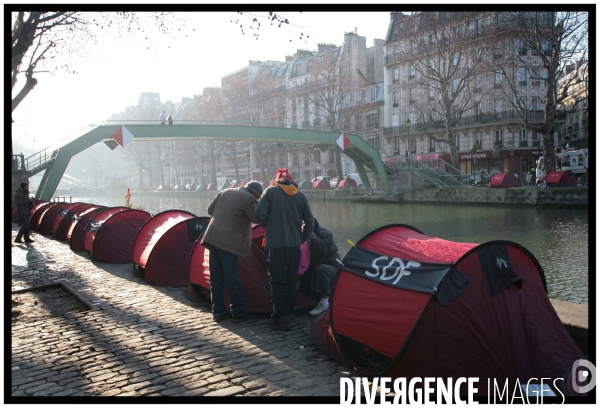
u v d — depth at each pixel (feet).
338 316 15.40
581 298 32.94
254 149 280.72
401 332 13.51
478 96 169.99
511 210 104.63
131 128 109.40
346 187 164.45
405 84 192.13
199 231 27.71
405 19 139.95
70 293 24.94
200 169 347.56
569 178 108.88
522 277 14.83
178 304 22.48
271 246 18.28
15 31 36.35
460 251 14.58
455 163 141.38
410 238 16.69
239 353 16.12
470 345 13.08
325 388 13.51
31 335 18.06
